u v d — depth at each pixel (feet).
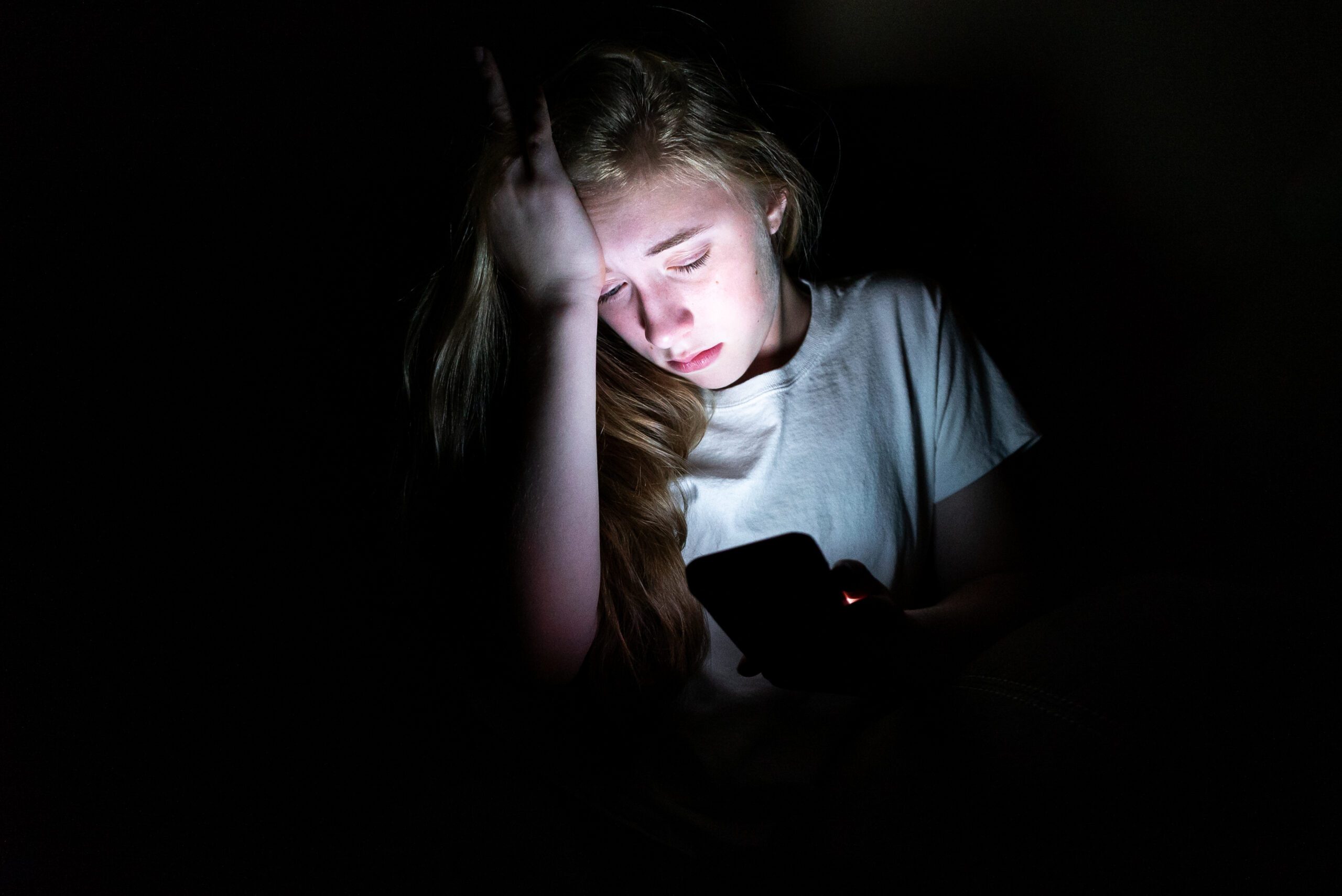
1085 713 1.89
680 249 2.83
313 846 4.57
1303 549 3.92
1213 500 4.25
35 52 5.18
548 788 4.30
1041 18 4.51
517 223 2.86
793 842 2.26
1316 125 4.22
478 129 3.36
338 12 4.90
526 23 4.78
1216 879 1.56
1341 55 4.16
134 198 5.48
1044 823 1.74
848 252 4.81
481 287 3.28
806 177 3.69
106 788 4.84
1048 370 4.78
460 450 3.56
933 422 3.67
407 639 5.30
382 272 5.31
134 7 5.10
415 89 4.98
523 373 2.85
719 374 3.20
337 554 5.50
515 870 4.37
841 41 4.66
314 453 5.55
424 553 3.79
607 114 2.88
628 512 3.35
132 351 5.64
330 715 5.08
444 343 3.48
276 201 5.35
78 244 5.54
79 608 5.48
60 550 5.56
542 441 2.77
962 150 4.74
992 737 1.96
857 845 1.98
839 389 3.46
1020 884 1.69
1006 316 4.81
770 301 3.20
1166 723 1.80
